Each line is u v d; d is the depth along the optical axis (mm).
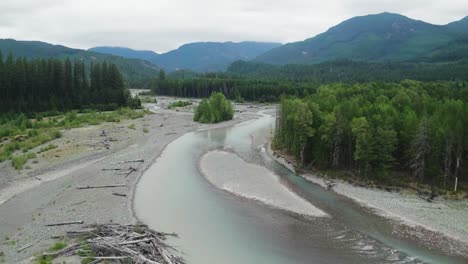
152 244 36062
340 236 40344
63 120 110062
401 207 47906
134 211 46094
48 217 43312
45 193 51625
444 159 53875
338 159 63344
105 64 161125
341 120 62094
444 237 39906
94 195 51094
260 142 90312
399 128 59500
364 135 56531
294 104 75312
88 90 151875
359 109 68188
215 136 98062
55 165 65188
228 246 38062
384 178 56344
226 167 67500
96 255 33281
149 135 95688
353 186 56281
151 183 57375
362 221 44062
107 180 57750
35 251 34812
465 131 53312
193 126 113500
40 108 129375
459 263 34906
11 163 64625
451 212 46094
